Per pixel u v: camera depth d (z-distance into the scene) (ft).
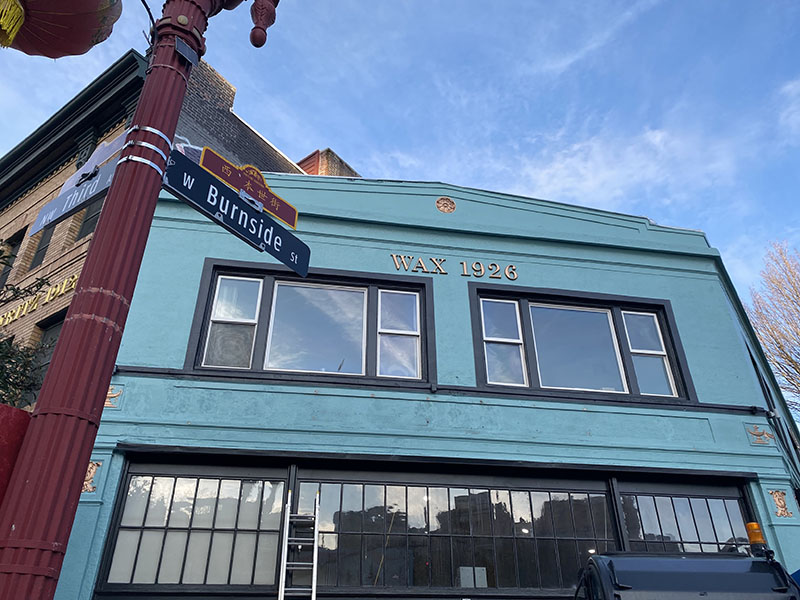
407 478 27.40
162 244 30.55
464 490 27.66
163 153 12.64
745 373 33.17
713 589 16.92
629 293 34.73
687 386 32.19
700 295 35.58
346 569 25.09
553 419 29.68
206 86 46.21
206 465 26.13
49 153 41.57
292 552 25.00
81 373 9.85
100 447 25.07
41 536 8.59
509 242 34.94
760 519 28.94
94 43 13.42
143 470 25.58
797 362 67.41
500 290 33.19
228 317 29.91
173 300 29.25
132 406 26.22
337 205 33.78
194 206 14.60
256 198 17.24
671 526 28.43
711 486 29.76
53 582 8.57
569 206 37.04
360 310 31.73
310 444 26.84
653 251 36.40
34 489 8.84
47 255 37.04
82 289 10.63
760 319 72.69
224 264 30.73
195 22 14.34
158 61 13.56
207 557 24.47
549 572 26.50
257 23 15.78
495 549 26.58
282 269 31.22
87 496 24.06
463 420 28.76
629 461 29.12
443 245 33.96
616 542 27.66
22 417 9.76
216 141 45.32
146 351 27.71
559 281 34.24
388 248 33.22
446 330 31.27
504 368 31.40
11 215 43.78
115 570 23.62
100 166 13.85
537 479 28.45
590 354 32.86
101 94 38.75
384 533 26.09
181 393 26.94
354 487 26.84
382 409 28.32
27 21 12.64
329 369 29.66
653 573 17.24
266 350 29.43
